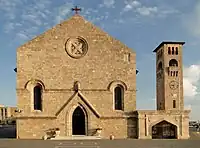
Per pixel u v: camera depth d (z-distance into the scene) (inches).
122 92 2260.1
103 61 2266.2
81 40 2273.6
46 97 2199.8
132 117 2226.9
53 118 2182.6
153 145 1771.7
